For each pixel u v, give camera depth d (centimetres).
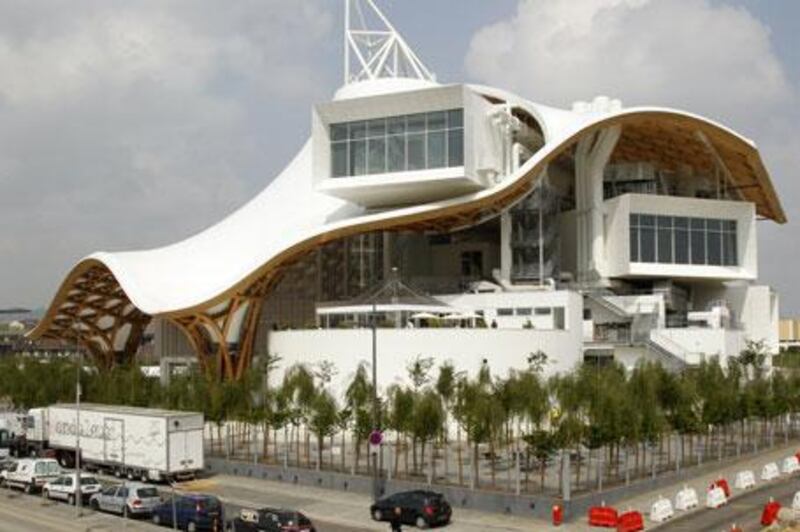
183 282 8238
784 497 4172
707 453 5431
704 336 7669
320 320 7275
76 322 10188
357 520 3841
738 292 9062
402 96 7056
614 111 7481
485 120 7238
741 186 9406
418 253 9019
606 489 4094
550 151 7144
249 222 8969
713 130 8062
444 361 5894
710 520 3650
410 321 6525
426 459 5125
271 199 9162
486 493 3984
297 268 8888
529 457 4422
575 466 4856
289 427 6162
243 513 3553
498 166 7406
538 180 7388
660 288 8450
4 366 8431
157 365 10456
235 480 4912
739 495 4253
